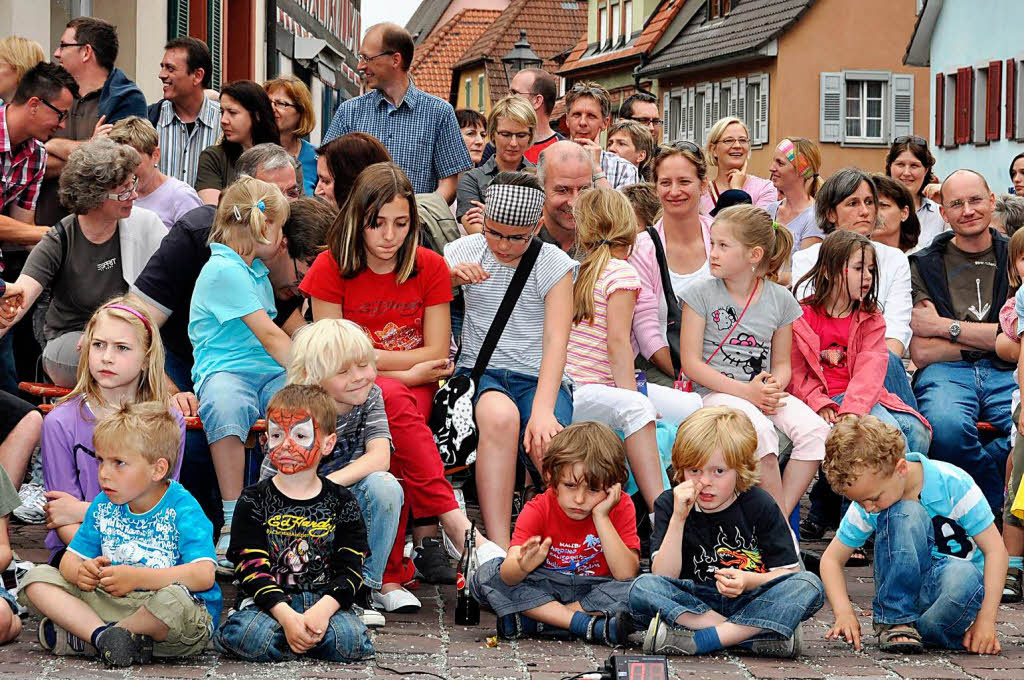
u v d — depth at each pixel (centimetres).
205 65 1197
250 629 610
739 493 661
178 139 1202
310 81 3491
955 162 4022
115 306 686
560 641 666
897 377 920
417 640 657
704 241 938
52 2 1634
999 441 941
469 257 819
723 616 647
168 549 625
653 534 670
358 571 629
